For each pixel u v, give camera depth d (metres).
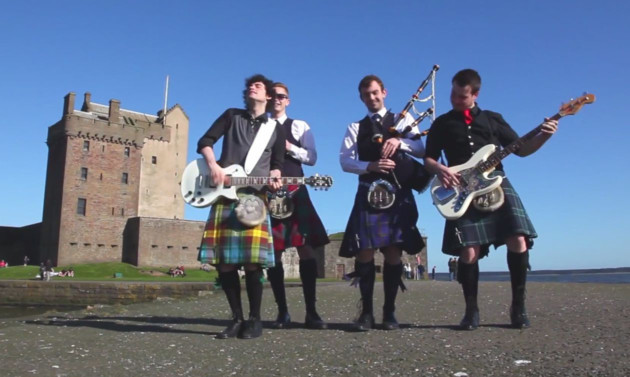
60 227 56.84
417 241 4.40
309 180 4.32
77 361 3.26
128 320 5.84
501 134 4.41
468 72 4.30
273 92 4.74
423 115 4.66
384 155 4.40
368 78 4.74
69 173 58.28
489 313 5.48
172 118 68.50
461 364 2.80
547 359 2.80
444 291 10.20
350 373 2.72
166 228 59.25
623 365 2.58
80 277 46.94
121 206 61.22
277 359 3.17
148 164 65.31
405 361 2.94
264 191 4.33
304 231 4.95
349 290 11.42
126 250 60.31
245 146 4.39
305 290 4.88
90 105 64.38
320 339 3.93
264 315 6.32
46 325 5.29
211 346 3.74
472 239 4.08
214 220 4.18
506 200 4.10
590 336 3.48
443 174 4.17
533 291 8.98
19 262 65.12
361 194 4.52
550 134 4.00
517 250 4.09
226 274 4.24
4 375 2.88
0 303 27.41
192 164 4.29
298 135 5.43
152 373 2.88
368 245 4.32
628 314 4.64
